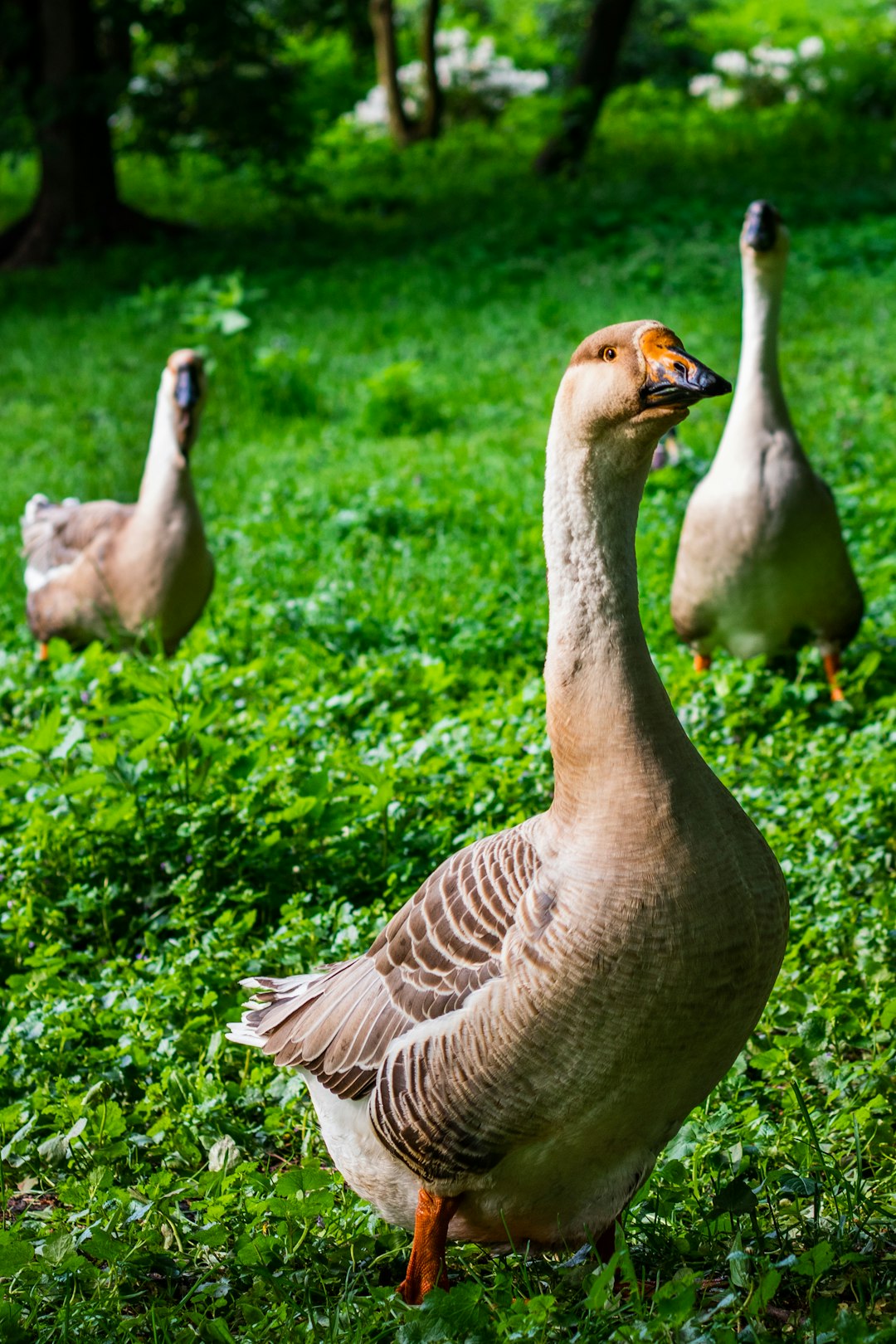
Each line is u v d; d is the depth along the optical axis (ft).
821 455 36.91
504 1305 10.44
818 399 42.06
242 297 53.36
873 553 29.81
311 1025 11.39
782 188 72.18
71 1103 13.38
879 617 27.09
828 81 99.81
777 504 22.67
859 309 51.37
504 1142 10.11
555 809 10.34
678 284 55.31
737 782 20.01
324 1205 11.38
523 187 79.46
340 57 114.42
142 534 25.72
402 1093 10.30
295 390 45.98
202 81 71.36
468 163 91.04
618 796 9.86
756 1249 11.10
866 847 17.99
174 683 21.53
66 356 53.36
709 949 9.69
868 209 66.95
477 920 10.26
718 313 50.98
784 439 22.91
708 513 23.18
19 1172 13.43
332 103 103.91
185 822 18.39
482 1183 10.43
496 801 19.31
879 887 17.25
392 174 90.68
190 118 72.54
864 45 110.63
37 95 69.46
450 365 49.44
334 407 46.68
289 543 33.42
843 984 14.92
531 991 9.77
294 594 30.50
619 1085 9.87
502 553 31.45
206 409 46.37
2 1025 15.53
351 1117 11.07
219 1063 14.87
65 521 27.94
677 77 109.50
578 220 68.13
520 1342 9.87
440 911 10.58
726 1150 12.30
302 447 42.09
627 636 10.16
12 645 29.81
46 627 27.53
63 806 19.15
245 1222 12.11
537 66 112.06
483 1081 9.96
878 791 19.08
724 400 42.34
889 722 21.70
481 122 109.29
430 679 23.62
